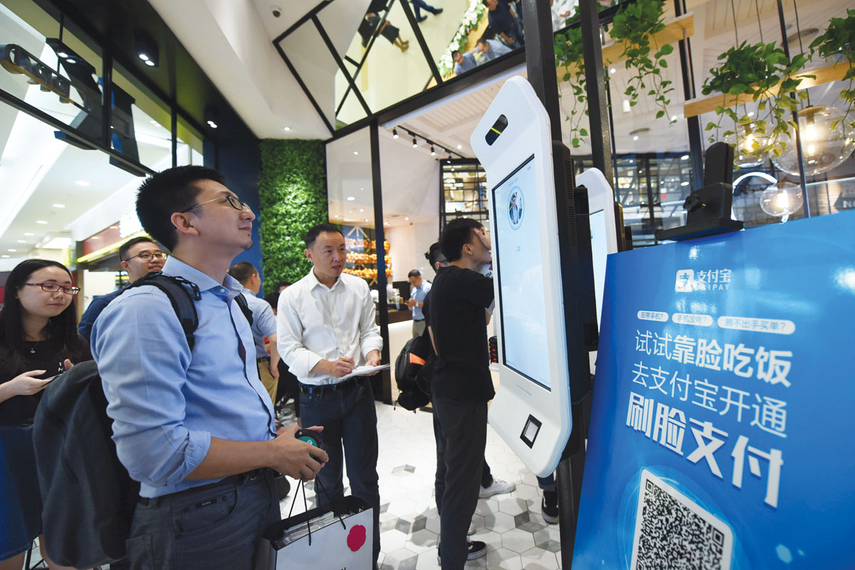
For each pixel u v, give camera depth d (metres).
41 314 1.46
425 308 2.02
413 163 7.73
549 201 0.70
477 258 1.64
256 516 0.87
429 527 1.88
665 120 2.63
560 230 0.78
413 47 3.77
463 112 5.78
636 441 0.60
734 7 2.51
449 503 1.40
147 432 0.68
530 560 1.60
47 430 0.94
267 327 2.12
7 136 2.93
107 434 0.86
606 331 0.75
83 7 2.62
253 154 4.92
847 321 0.38
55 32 2.56
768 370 0.43
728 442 0.46
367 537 0.98
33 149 3.25
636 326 0.67
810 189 2.71
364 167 4.48
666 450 0.54
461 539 1.38
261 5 3.79
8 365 1.40
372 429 1.68
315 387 1.64
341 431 1.67
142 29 2.86
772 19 2.51
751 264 0.48
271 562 0.85
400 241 9.88
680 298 0.58
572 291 0.79
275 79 4.34
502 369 1.10
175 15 2.80
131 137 3.30
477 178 8.32
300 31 4.08
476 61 3.49
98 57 2.92
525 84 0.73
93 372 0.96
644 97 2.60
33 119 2.76
